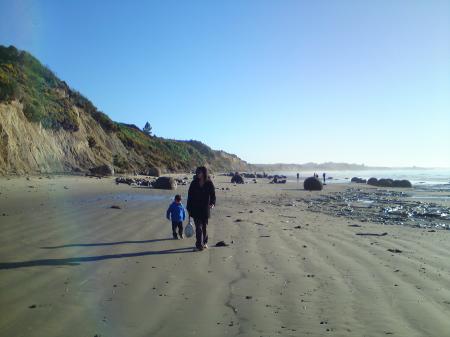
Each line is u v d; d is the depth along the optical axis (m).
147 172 60.59
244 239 10.65
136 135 92.38
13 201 18.09
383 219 16.86
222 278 6.96
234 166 197.88
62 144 50.53
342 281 6.87
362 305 5.68
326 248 9.62
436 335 4.67
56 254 8.40
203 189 9.48
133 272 7.23
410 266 8.00
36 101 47.44
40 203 17.61
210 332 4.68
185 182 44.12
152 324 4.89
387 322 5.07
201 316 5.18
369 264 8.11
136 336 4.53
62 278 6.74
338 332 4.73
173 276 7.03
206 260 8.26
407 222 16.05
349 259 8.52
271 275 7.18
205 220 9.50
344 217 17.11
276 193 34.12
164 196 24.44
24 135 41.81
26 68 53.84
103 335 4.54
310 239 10.78
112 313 5.23
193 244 9.93
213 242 10.23
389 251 9.44
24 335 4.49
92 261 7.94
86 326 4.79
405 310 5.50
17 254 8.29
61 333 4.57
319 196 31.75
